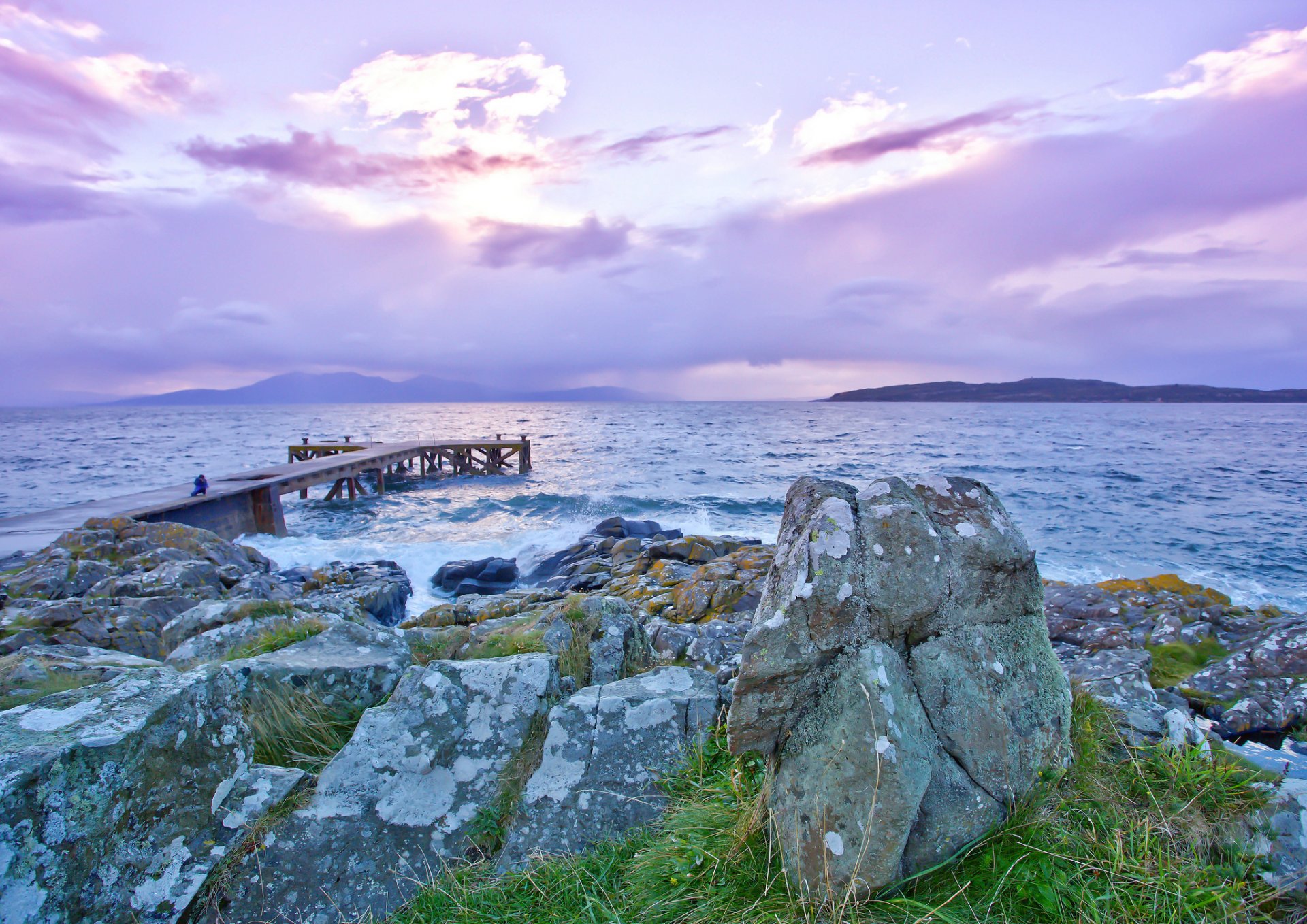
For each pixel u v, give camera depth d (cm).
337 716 374
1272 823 253
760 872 249
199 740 271
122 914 228
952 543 269
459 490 3133
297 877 274
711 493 2947
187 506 1719
